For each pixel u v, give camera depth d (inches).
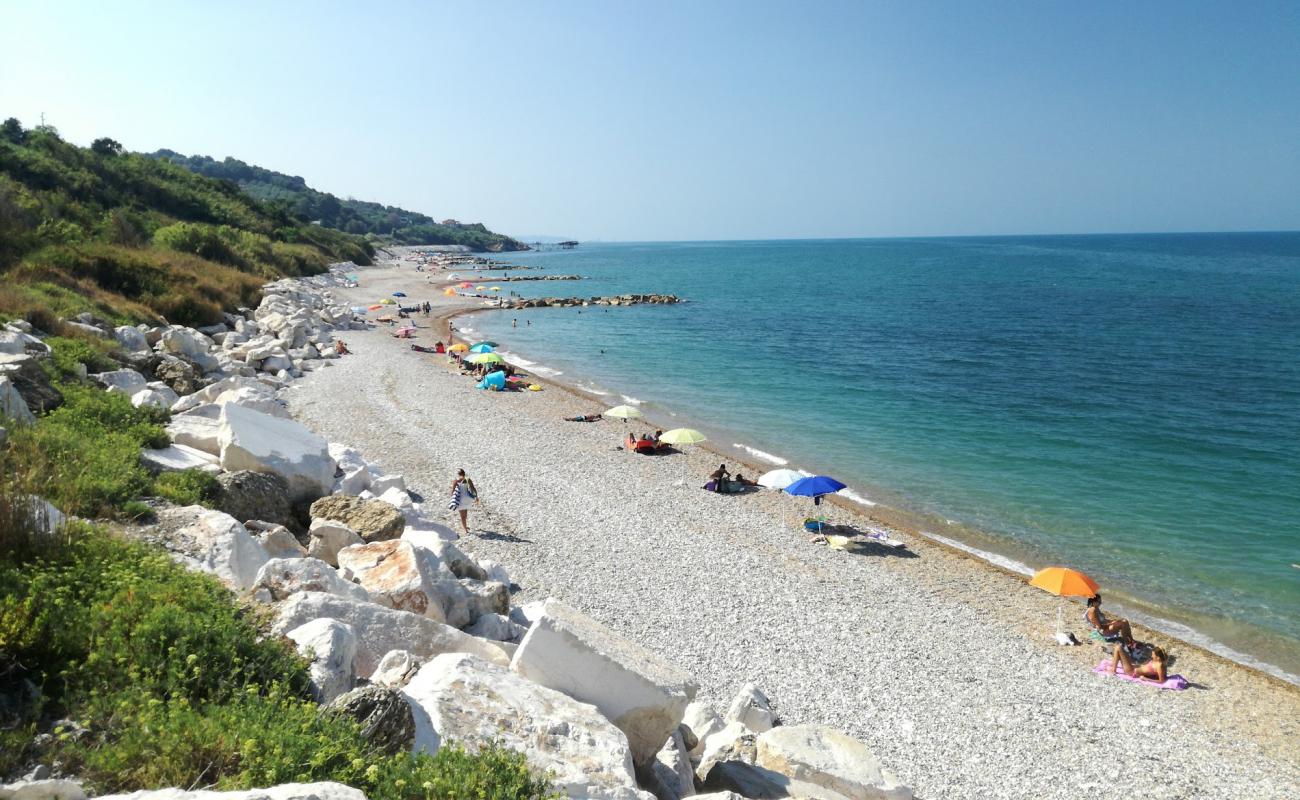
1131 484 1098.7
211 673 266.4
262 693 270.5
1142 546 895.7
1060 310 3284.9
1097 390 1697.8
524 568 751.7
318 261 4151.1
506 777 241.4
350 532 554.9
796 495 914.1
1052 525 958.4
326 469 700.7
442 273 5526.6
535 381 1813.5
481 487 995.9
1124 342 2381.9
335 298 3297.2
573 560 786.2
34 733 226.2
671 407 1588.3
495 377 1627.7
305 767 221.9
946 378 1855.3
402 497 764.6
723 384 1819.6
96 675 254.5
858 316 3152.1
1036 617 735.1
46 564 322.3
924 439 1339.8
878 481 1123.3
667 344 2443.4
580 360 2155.5
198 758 221.1
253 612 342.6
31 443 487.2
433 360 1961.1
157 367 1078.4
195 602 308.5
